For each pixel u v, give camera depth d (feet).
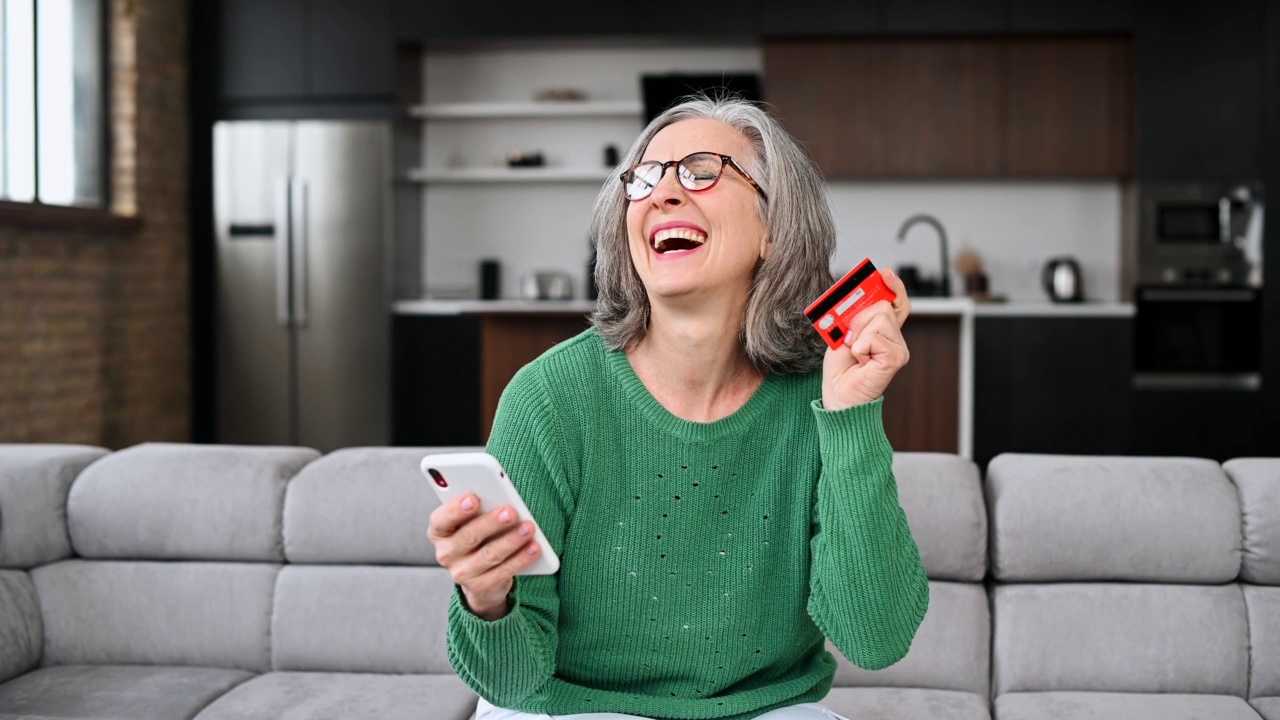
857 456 3.80
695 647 4.19
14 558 6.82
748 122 4.27
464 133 20.34
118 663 6.81
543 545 3.46
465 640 3.72
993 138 18.34
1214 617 6.24
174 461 7.07
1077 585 6.43
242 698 6.08
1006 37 18.29
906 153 18.47
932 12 17.99
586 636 4.22
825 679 4.52
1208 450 17.69
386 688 6.25
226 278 18.65
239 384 18.69
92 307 16.19
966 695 6.17
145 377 17.58
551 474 4.06
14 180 14.76
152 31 17.75
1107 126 18.20
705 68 19.83
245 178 18.54
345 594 6.70
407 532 6.72
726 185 4.06
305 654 6.66
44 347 15.06
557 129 20.25
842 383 3.85
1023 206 19.48
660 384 4.26
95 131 16.75
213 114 18.99
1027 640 6.29
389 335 18.48
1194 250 17.80
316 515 6.77
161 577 6.86
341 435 18.54
